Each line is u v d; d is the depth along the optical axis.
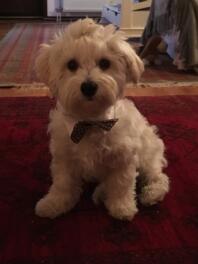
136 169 0.57
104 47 0.46
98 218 0.53
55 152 0.53
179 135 0.79
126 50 0.48
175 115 0.89
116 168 0.53
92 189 0.60
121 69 0.48
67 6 2.58
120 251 0.47
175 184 0.61
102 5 2.55
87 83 0.45
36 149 0.71
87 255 0.47
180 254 0.47
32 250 0.47
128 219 0.53
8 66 1.32
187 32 1.25
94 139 0.50
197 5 1.23
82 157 0.51
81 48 0.46
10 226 0.52
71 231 0.51
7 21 2.50
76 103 0.47
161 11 1.37
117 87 0.48
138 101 0.98
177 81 1.18
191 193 0.59
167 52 1.54
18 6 2.60
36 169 0.65
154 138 0.60
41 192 0.59
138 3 1.71
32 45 1.68
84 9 2.59
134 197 0.56
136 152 0.54
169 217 0.54
